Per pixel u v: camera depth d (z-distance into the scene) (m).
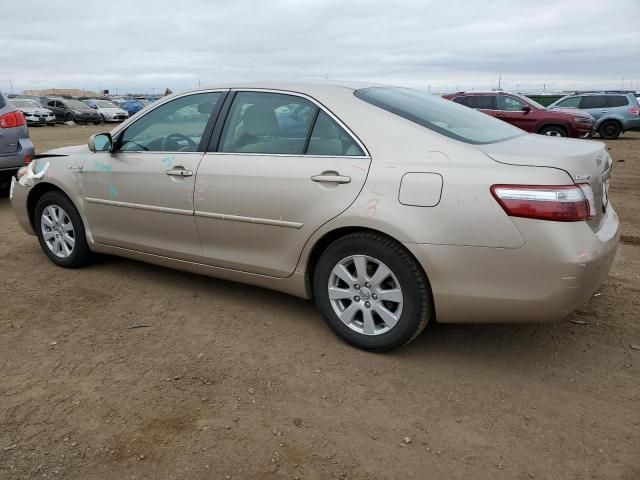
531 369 3.20
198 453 2.50
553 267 2.75
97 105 36.50
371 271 3.27
